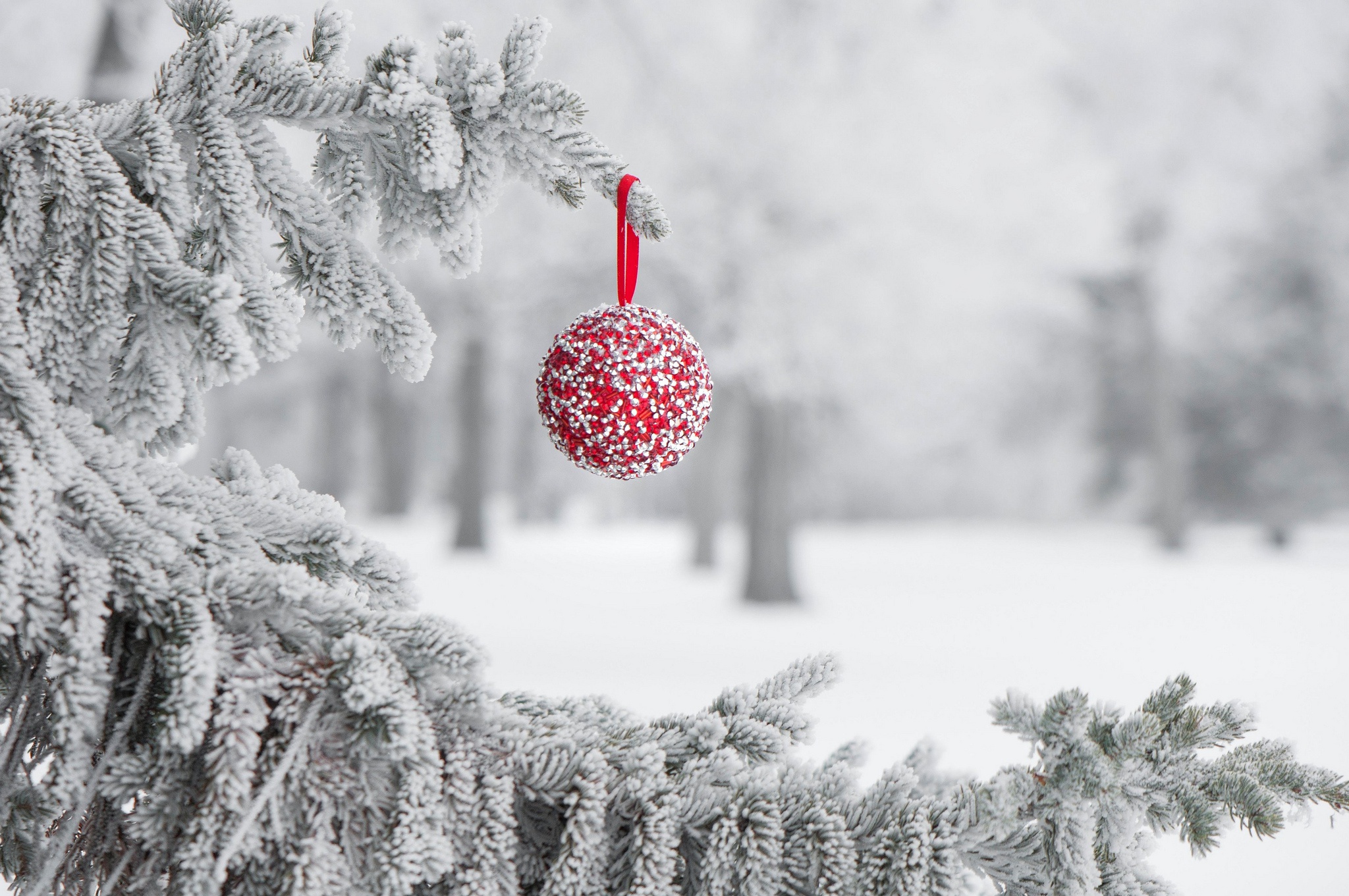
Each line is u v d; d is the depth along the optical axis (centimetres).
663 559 1970
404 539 2130
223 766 81
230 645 86
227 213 98
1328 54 2020
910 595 1406
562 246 1134
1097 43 1920
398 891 84
